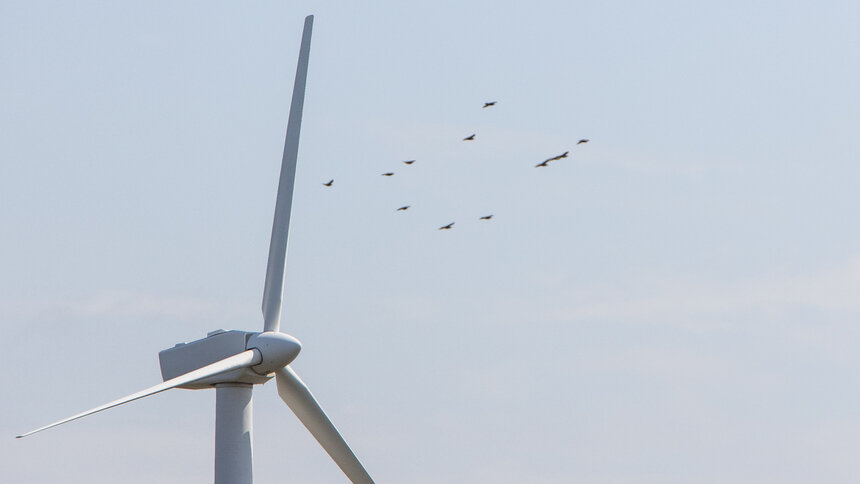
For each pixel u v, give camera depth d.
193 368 55.59
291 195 60.28
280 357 54.97
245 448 55.19
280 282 58.69
